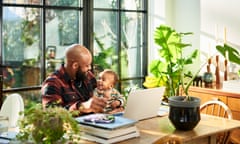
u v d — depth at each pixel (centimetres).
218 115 345
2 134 235
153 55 511
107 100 312
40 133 194
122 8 491
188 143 250
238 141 383
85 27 450
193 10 485
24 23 405
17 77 403
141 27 515
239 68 438
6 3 390
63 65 315
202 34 471
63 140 200
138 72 514
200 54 473
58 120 196
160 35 452
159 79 469
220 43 453
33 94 414
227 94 398
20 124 201
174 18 507
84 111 276
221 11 450
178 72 449
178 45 423
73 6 443
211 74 438
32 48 413
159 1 502
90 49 455
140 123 273
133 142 227
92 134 229
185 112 251
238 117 390
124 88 498
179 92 451
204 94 420
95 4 461
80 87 320
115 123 233
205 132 252
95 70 464
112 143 224
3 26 389
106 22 474
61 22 434
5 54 393
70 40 443
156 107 292
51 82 300
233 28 441
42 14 418
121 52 493
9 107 282
